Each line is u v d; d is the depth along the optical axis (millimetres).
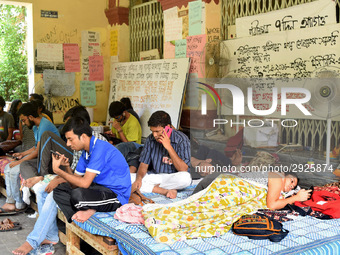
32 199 5340
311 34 5336
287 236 3229
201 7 6707
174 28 7449
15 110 7754
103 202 3758
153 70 7828
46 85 8609
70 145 3715
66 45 8852
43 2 8531
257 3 6184
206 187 4113
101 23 9242
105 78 9398
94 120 9352
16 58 13562
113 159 3828
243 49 6215
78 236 3979
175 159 4504
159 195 4520
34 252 4051
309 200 3934
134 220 3527
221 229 3299
